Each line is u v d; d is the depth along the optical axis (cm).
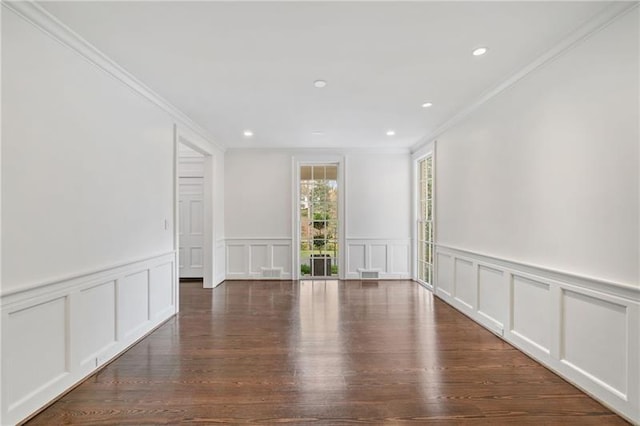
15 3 174
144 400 205
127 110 282
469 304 368
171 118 367
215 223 530
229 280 579
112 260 262
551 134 239
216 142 524
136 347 287
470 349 281
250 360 261
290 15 193
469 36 218
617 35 188
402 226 586
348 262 584
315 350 280
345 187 581
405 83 294
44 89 195
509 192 290
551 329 240
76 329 222
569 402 202
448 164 423
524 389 217
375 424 183
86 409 195
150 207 323
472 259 358
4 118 172
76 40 215
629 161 182
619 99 187
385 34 215
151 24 202
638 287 176
